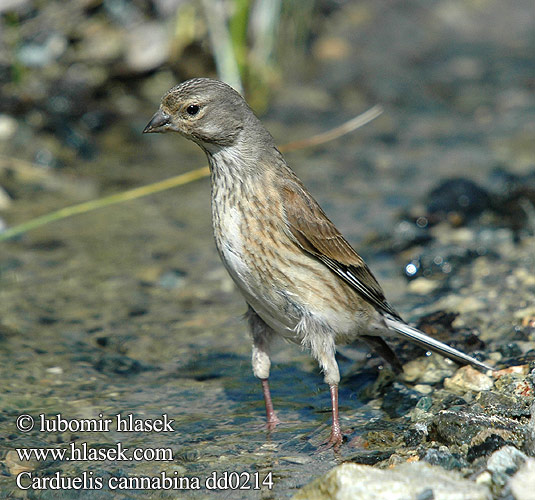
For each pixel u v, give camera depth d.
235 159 8.22
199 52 16.70
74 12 16.20
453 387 8.48
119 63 16.41
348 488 6.46
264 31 16.95
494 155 15.38
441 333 9.45
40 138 15.00
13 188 13.98
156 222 13.21
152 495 7.25
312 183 14.51
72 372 9.32
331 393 8.19
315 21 19.75
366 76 18.47
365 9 20.81
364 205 13.62
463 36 20.42
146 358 9.66
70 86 15.74
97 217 13.34
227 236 8.22
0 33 15.48
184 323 10.42
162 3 16.61
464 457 7.06
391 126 16.73
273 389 9.06
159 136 15.96
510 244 11.75
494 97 17.86
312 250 8.20
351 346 9.81
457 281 10.91
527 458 6.72
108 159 15.10
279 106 17.16
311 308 8.23
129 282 11.43
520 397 7.82
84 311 10.67
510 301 10.09
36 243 12.46
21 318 10.45
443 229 12.34
